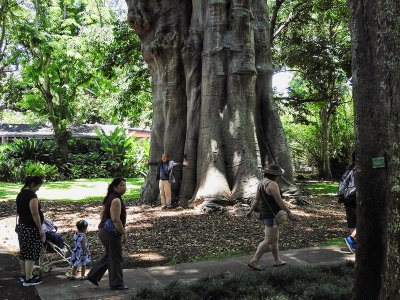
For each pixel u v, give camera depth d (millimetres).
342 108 30891
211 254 7996
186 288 5641
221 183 11914
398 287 3695
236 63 12484
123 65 24375
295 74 28516
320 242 8859
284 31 25844
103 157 34625
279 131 13523
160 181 12570
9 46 28828
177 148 13359
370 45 4598
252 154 12328
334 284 5699
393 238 3762
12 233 10562
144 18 13805
